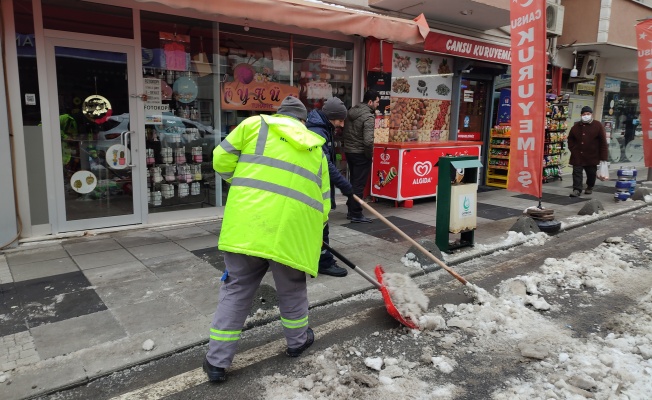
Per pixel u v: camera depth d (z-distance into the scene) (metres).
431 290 4.41
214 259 4.93
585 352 3.21
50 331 3.34
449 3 7.43
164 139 6.26
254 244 2.68
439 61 9.14
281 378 2.87
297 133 2.83
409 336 3.46
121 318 3.56
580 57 11.82
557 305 4.08
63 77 5.31
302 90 7.50
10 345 3.14
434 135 9.41
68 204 5.55
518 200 8.90
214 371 2.80
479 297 4.07
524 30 5.76
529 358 3.17
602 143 9.10
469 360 3.15
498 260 5.34
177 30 6.14
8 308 3.69
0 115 4.83
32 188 5.28
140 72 5.84
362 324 3.67
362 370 3.00
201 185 6.70
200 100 6.52
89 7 5.38
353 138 6.69
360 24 6.25
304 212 2.82
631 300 4.20
